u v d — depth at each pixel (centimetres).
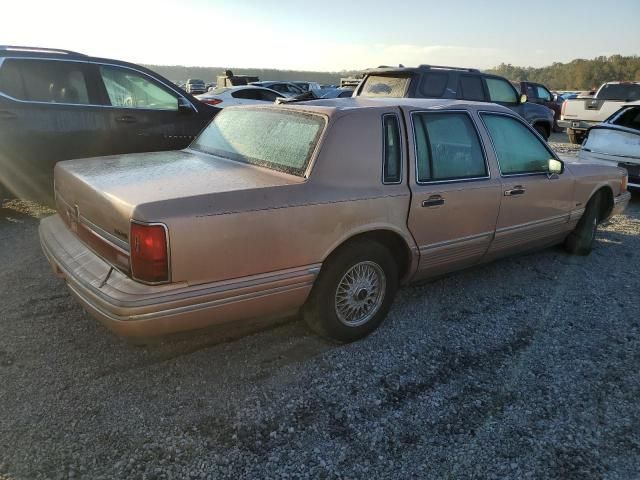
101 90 617
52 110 583
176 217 248
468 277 464
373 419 267
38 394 274
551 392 294
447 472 234
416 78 902
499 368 317
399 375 307
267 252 278
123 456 234
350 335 336
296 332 352
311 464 235
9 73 562
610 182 527
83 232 302
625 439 258
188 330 264
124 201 256
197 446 243
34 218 596
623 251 562
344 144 314
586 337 360
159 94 666
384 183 328
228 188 274
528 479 231
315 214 292
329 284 314
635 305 416
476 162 388
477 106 402
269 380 297
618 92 1498
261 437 251
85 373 295
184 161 352
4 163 571
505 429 262
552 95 1962
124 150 639
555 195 455
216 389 287
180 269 251
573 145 1439
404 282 370
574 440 256
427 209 348
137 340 258
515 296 427
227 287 265
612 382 306
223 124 400
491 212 395
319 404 277
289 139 329
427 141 356
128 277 255
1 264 451
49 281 418
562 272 485
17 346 319
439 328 366
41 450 235
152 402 273
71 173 320
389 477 230
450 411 275
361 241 325
